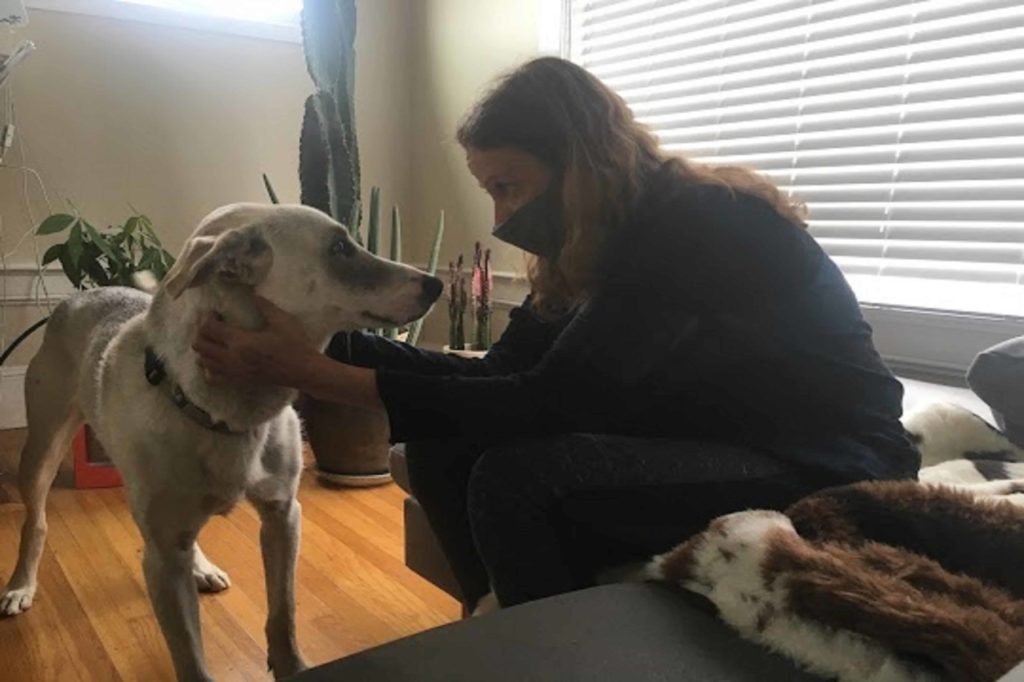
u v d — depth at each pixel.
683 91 2.70
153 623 1.76
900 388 1.28
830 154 2.30
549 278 1.33
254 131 3.41
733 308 1.15
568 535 1.18
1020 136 1.95
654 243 1.12
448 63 3.52
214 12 3.32
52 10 2.96
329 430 2.61
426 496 1.44
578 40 3.10
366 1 3.57
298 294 1.32
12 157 2.98
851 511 0.97
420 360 1.50
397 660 0.69
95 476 2.54
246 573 2.01
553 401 1.15
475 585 1.41
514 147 1.19
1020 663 0.60
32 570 1.86
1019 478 1.35
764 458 1.18
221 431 1.31
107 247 2.66
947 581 0.81
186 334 1.28
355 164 2.81
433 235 3.70
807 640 0.72
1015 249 1.97
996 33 1.99
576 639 0.73
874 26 2.20
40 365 1.84
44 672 1.58
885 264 2.21
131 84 3.14
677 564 0.86
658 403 1.23
